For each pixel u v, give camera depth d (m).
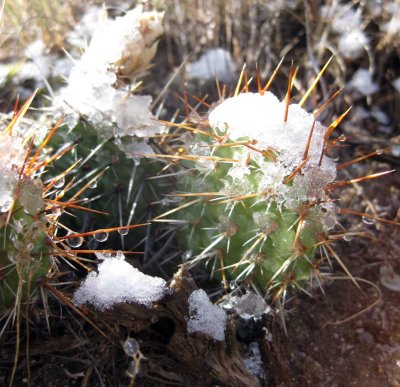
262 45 0.25
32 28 0.25
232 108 0.14
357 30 0.24
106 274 0.14
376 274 0.19
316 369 0.16
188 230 0.16
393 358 0.16
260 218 0.14
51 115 0.18
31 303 0.14
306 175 0.13
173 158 0.16
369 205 0.21
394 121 0.23
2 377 0.15
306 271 0.14
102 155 0.16
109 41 0.16
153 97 0.24
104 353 0.15
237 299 0.15
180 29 0.26
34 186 0.12
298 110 0.14
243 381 0.14
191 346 0.14
